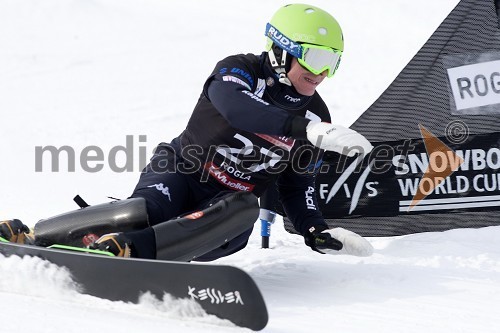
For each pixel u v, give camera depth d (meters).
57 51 53.38
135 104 37.84
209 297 9.76
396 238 17.31
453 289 12.52
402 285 12.82
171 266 10.04
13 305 10.22
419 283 12.95
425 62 17.22
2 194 22.78
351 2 62.59
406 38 52.06
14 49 54.59
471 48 17.03
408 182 17.44
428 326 10.33
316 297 12.04
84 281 10.67
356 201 17.64
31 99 40.56
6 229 12.23
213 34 55.38
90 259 10.63
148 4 67.06
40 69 48.44
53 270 10.86
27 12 63.88
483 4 16.92
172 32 56.94
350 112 35.44
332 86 40.44
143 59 49.12
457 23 17.06
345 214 17.73
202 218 12.11
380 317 10.78
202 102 13.40
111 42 55.06
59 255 10.88
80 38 56.91
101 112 36.44
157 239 11.56
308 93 12.89
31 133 32.78
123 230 12.05
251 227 13.67
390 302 11.68
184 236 11.83
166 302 10.09
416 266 14.40
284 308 11.28
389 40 51.72
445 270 14.02
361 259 15.24
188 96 39.12
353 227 17.73
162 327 9.50
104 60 49.59
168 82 42.75
